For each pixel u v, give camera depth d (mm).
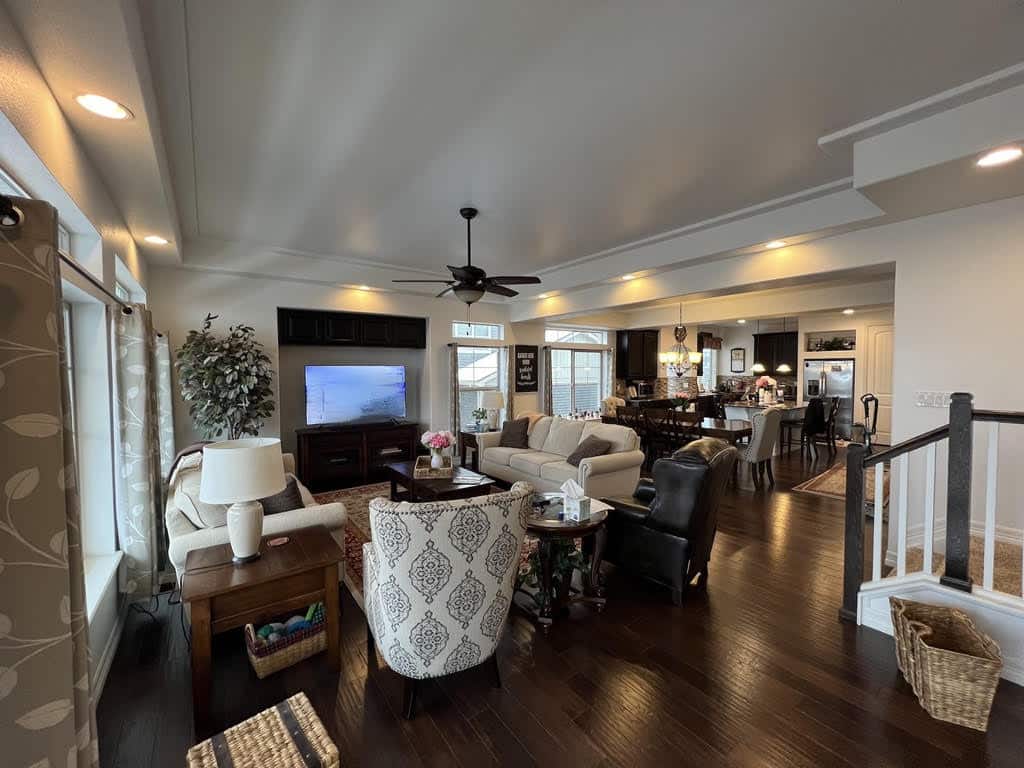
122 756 1787
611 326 9305
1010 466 3039
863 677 2211
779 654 2400
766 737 1858
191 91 2170
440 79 2121
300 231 4461
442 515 1785
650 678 2219
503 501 1890
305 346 6199
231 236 4625
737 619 2746
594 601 2877
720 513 4738
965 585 2299
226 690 2160
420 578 1825
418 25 1772
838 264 3711
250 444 2400
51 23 1381
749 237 3979
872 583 2666
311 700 2092
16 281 1160
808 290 6574
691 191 3443
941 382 3217
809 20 1760
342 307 6059
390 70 2055
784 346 10703
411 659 1911
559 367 8945
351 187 3361
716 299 7656
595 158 2910
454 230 4422
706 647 2465
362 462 6121
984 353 3053
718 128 2568
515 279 3916
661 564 2969
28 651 1180
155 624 2695
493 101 2301
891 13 1722
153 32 1764
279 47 1885
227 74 2051
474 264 5836
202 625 1942
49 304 1200
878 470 2746
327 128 2537
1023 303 2912
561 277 6035
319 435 5805
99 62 1573
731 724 1928
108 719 1978
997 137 2199
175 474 3209
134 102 1819
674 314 8477
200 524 2617
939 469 3311
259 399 4898
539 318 7414
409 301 6691
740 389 10945
